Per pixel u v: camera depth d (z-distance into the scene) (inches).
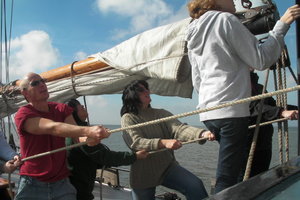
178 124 114.5
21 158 102.1
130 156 106.4
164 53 134.0
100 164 120.3
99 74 160.4
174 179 111.7
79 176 114.1
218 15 79.4
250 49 76.5
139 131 110.6
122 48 152.3
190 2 88.3
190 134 108.2
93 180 119.0
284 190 47.6
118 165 109.2
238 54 78.6
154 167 112.2
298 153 67.8
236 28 77.0
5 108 214.5
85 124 128.2
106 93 165.0
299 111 67.7
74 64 171.6
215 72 79.7
